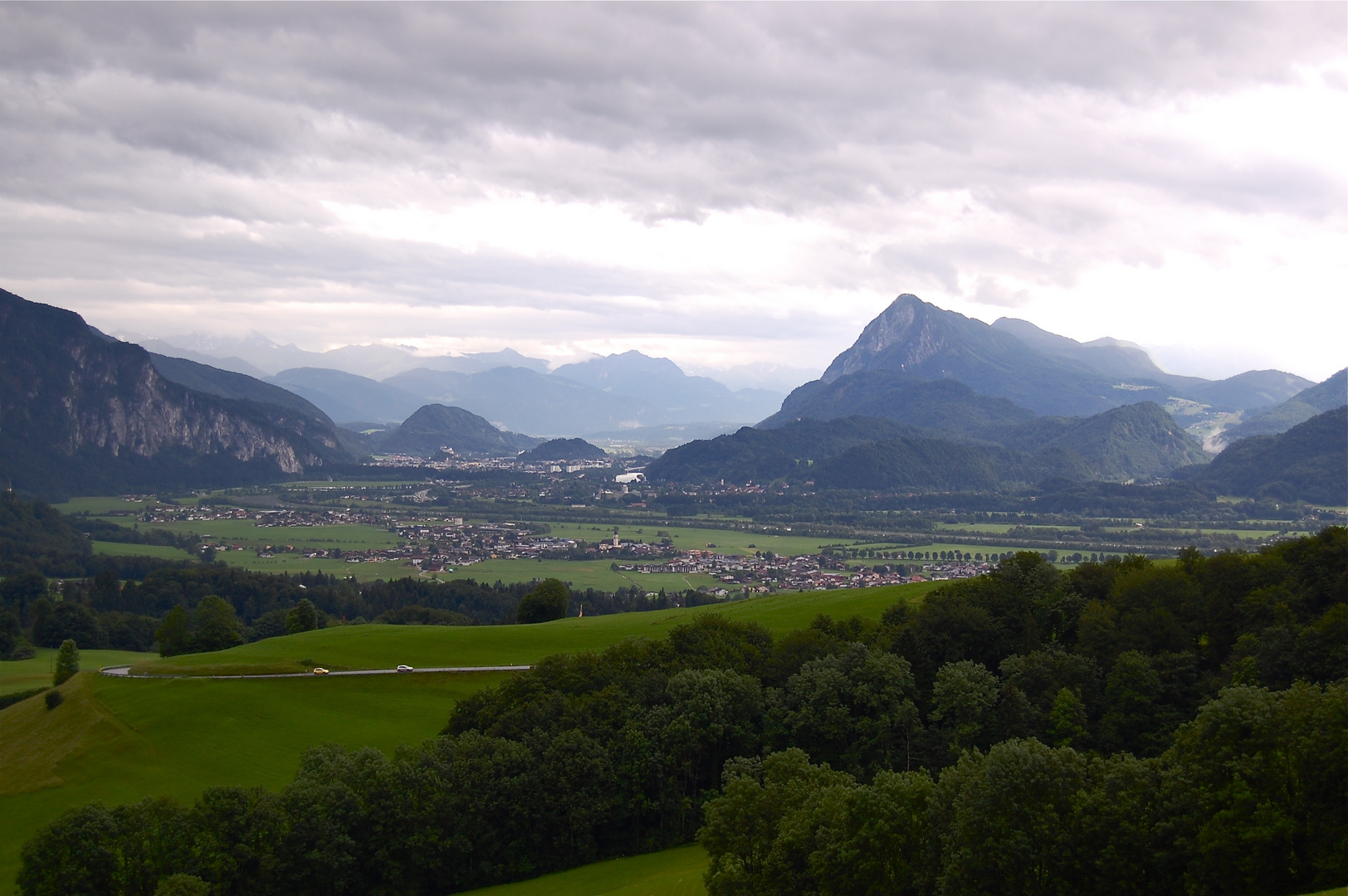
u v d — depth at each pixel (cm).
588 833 8838
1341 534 10875
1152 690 9094
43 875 7325
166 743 10881
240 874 7712
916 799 6506
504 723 10038
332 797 8138
